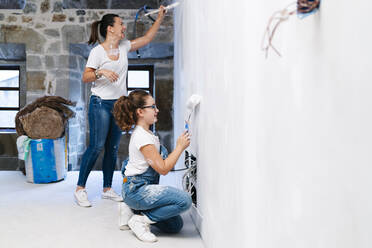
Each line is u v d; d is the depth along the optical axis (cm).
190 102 186
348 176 50
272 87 80
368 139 46
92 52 262
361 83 47
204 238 176
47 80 412
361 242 48
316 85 60
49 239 185
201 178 184
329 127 55
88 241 182
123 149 468
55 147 356
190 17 228
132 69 489
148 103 191
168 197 181
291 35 70
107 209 251
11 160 452
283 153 74
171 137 463
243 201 103
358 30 47
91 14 413
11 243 179
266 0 83
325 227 57
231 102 118
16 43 412
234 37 113
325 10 56
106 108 268
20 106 479
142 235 182
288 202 72
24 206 258
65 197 289
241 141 105
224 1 127
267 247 84
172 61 467
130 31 412
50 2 411
